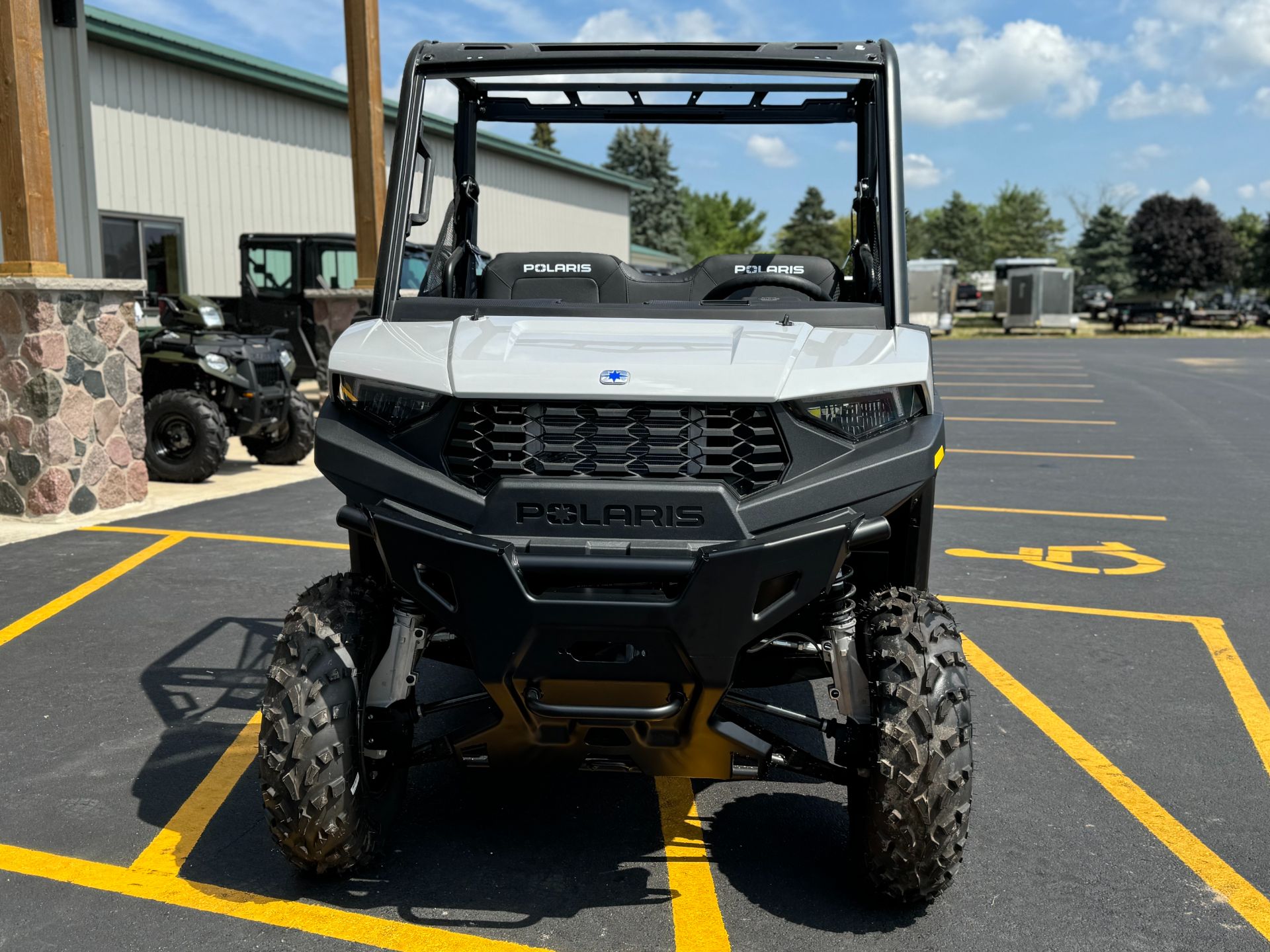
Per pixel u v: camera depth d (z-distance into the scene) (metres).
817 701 4.78
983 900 3.15
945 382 21.89
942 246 94.94
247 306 15.27
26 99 7.38
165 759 4.04
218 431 9.78
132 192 15.93
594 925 3.00
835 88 3.92
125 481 8.54
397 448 3.04
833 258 4.20
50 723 4.35
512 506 2.86
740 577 2.72
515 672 2.83
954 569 7.09
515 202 27.31
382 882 3.22
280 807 2.95
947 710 2.86
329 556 7.04
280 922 2.99
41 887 3.15
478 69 3.67
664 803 3.81
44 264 7.64
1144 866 3.36
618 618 2.73
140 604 5.94
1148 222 57.56
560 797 3.85
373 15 12.52
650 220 80.19
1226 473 11.07
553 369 2.95
